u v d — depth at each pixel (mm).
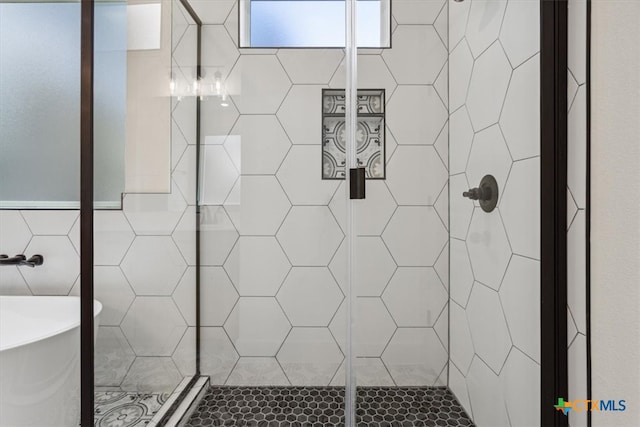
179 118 1126
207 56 1114
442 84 1029
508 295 1000
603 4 815
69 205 1708
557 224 917
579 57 875
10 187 1720
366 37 1049
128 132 1143
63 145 1710
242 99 1098
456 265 1030
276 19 1113
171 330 1133
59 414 1294
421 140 1034
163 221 1136
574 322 895
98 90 1153
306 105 1071
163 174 1132
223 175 1104
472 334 1024
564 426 912
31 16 1717
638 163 793
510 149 994
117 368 1155
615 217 814
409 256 1038
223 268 1106
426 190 1034
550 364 923
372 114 1041
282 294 1079
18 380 1200
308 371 1066
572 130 899
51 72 1714
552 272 922
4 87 1719
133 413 1138
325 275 1063
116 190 1154
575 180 889
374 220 1042
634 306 795
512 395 1004
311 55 1072
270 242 1084
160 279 1136
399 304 1040
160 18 1132
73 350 1323
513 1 982
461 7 1022
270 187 1084
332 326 1062
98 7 1155
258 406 1080
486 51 1007
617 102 810
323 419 1054
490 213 1013
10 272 1717
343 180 1059
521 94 978
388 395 1039
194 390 1113
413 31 1035
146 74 1137
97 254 1162
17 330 1620
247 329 1094
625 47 804
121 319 1155
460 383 1028
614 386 818
